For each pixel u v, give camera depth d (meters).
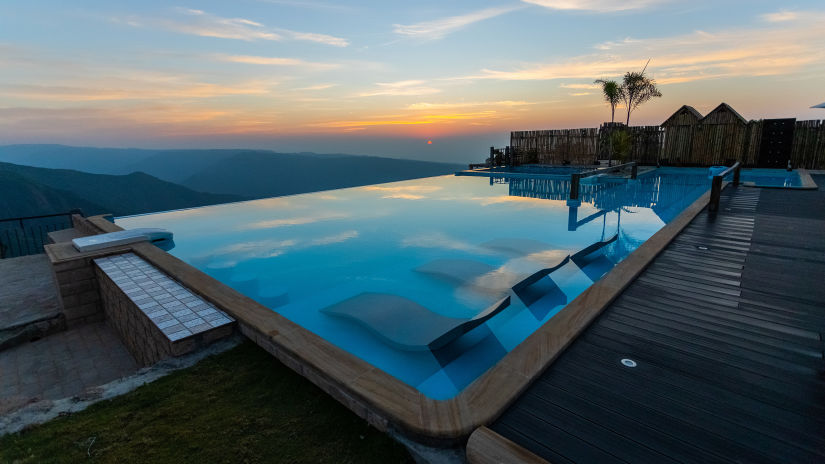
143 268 4.44
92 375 3.71
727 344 2.43
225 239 7.45
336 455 1.72
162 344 2.85
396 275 5.48
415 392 1.92
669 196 10.33
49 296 5.07
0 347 4.14
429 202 10.67
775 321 2.72
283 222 8.75
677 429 1.71
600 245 6.39
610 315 2.87
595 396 1.95
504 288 4.84
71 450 1.77
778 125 12.88
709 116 14.05
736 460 1.54
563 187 12.40
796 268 3.79
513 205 9.92
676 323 2.72
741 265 3.91
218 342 2.81
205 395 2.19
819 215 6.09
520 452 1.53
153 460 1.71
